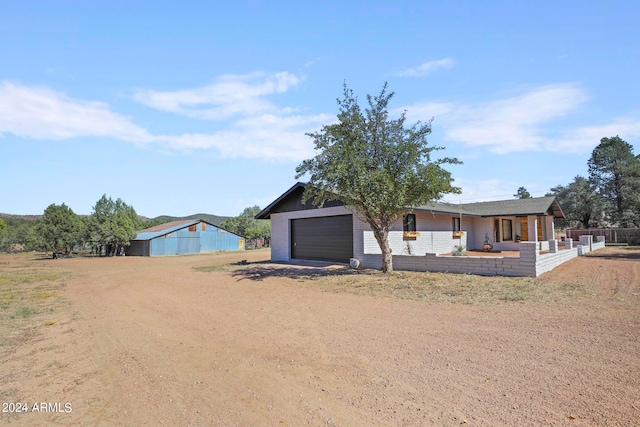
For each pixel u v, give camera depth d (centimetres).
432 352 470
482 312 675
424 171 1143
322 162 1185
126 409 349
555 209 2498
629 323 564
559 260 1371
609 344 473
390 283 1047
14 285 1323
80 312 818
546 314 641
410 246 1711
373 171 1127
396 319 649
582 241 1998
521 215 2042
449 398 345
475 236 2317
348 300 841
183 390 388
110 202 3594
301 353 487
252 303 847
